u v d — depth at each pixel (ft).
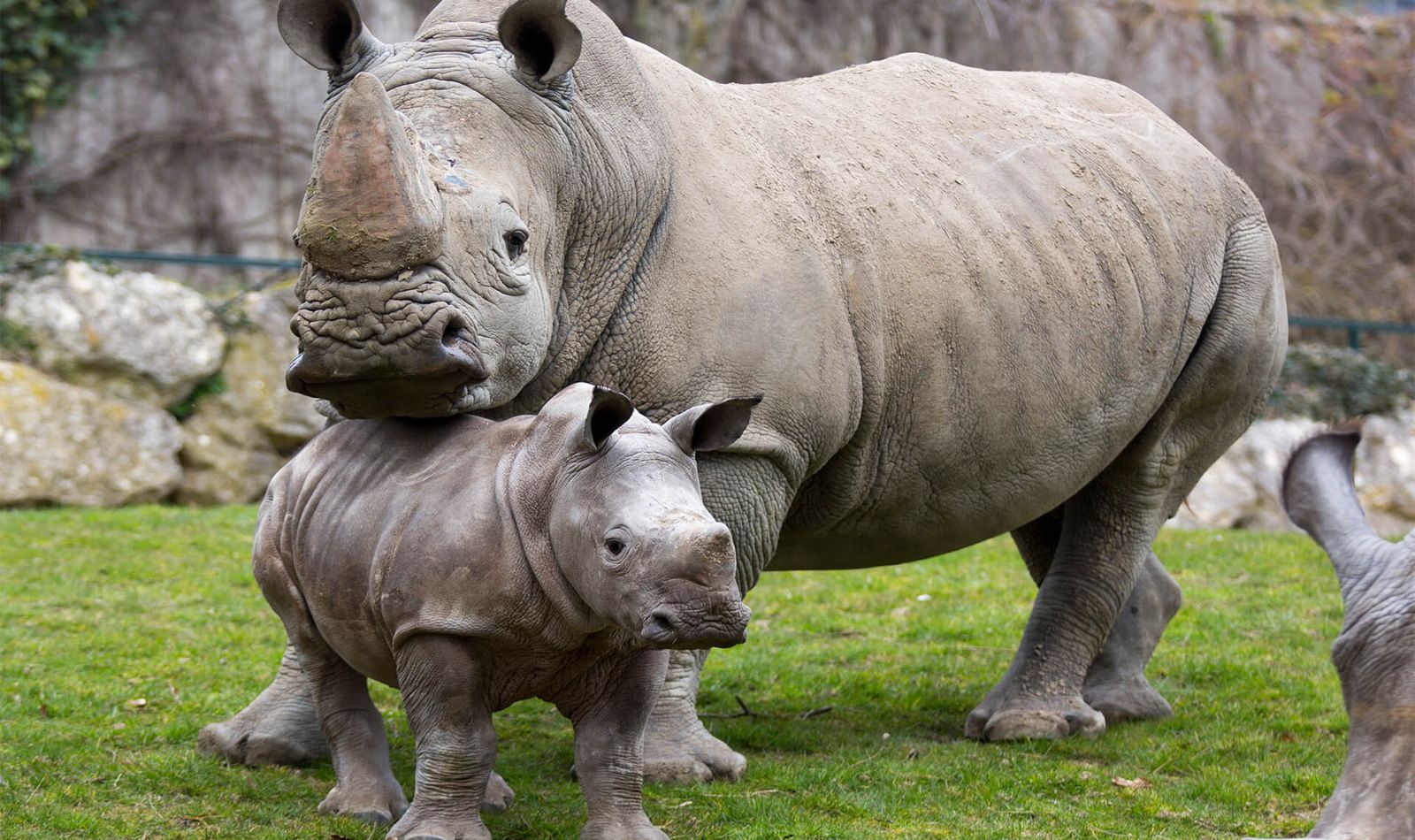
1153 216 74.02
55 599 95.30
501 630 47.52
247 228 178.91
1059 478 71.51
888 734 73.77
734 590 42.96
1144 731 75.00
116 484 135.95
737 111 65.77
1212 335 76.48
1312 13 204.85
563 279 56.75
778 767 65.21
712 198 61.16
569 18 56.85
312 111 181.57
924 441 66.85
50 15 171.32
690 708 63.93
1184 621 101.71
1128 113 78.43
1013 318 67.82
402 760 65.98
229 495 142.51
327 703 56.29
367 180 47.21
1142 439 76.38
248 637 88.28
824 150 66.39
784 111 67.82
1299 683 84.28
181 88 177.47
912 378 65.67
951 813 60.23
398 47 55.62
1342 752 70.95
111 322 140.05
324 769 63.05
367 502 50.78
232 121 178.19
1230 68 200.75
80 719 69.72
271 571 54.29
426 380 48.21
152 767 61.98
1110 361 71.31
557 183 55.11
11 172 172.65
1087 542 77.36
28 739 65.36
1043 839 56.95
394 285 47.21
